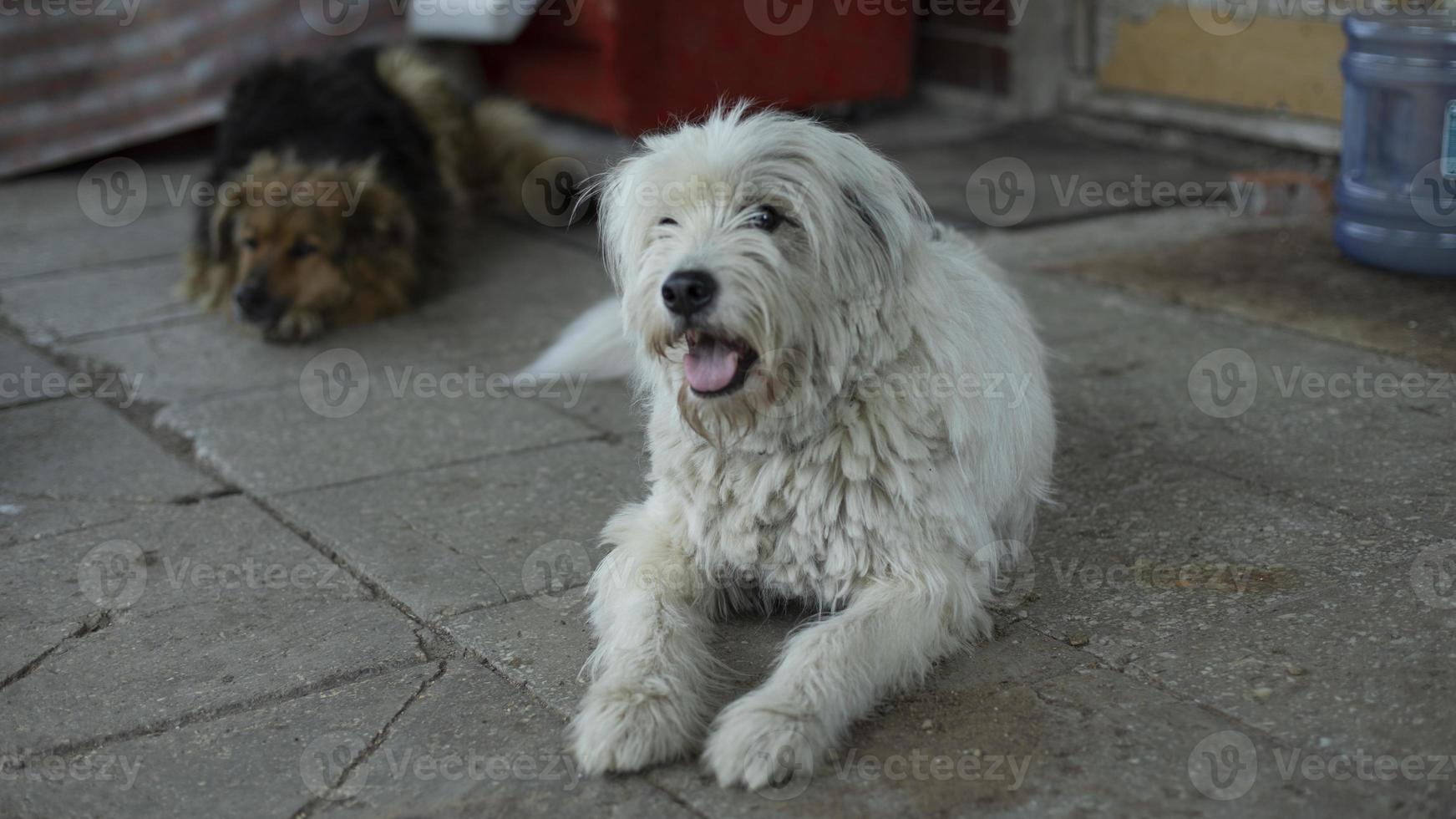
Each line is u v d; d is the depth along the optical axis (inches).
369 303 269.0
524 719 128.8
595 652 135.0
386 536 170.7
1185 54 341.7
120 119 389.4
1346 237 253.9
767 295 127.5
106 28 383.9
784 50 342.6
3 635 148.7
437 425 210.5
